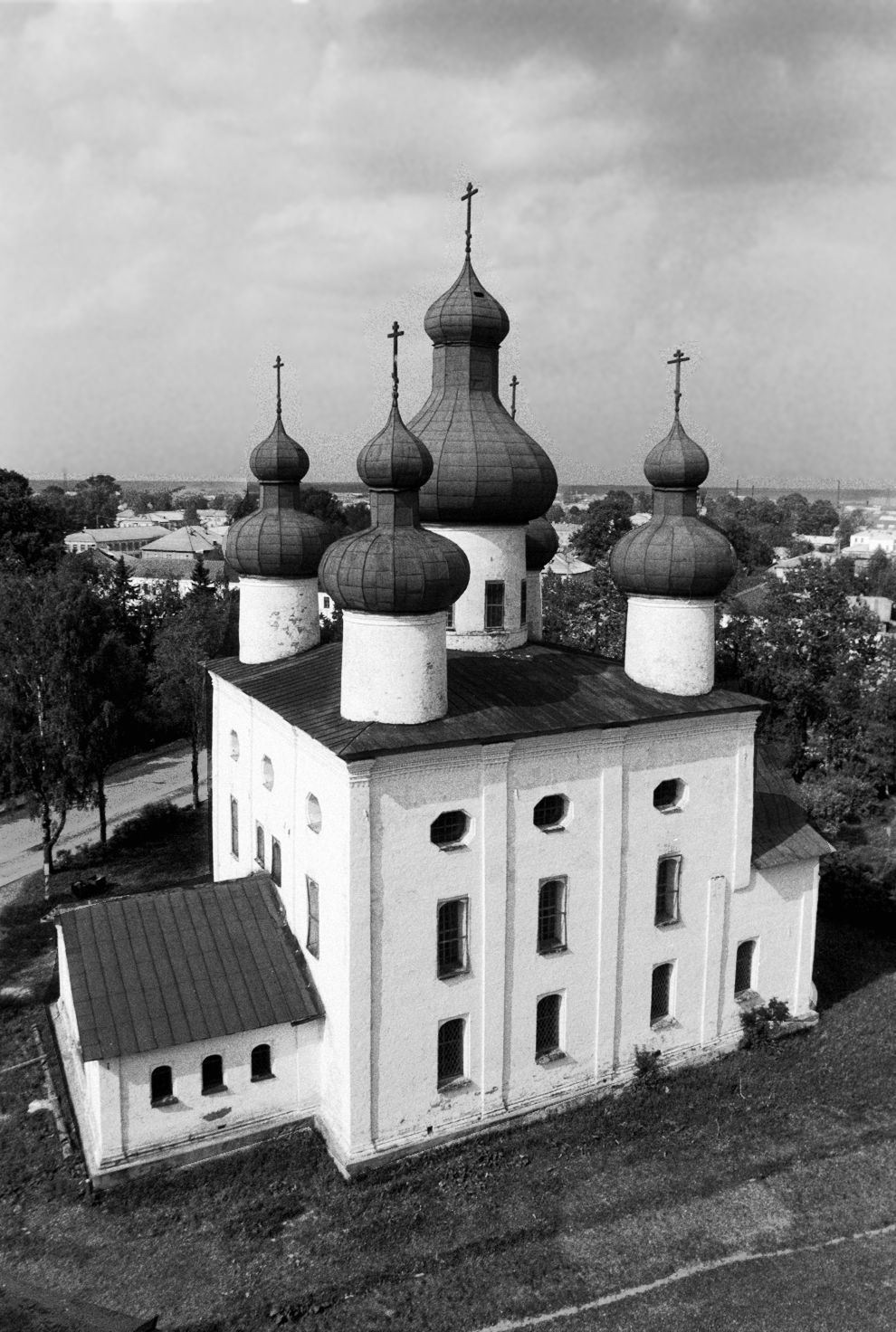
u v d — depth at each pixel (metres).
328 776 26.36
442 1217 25.02
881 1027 34.47
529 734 26.77
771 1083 30.89
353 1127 26.34
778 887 33.06
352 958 25.70
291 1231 24.55
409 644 26.14
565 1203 25.61
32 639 46.69
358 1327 21.83
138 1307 22.30
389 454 25.73
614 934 29.59
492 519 32.25
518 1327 21.86
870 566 169.38
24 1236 24.44
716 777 30.95
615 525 121.06
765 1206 25.67
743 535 153.12
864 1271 23.53
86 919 28.03
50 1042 32.81
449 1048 27.84
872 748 64.69
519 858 27.70
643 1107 29.52
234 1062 27.06
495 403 32.94
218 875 37.28
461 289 32.25
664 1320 22.03
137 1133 26.19
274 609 35.84
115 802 61.53
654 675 30.91
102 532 178.50
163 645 63.38
